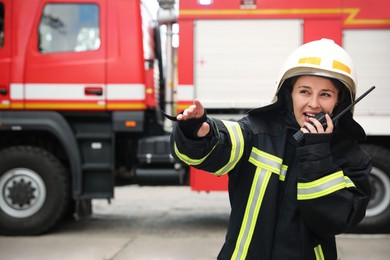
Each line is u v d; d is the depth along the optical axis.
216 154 1.56
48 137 5.47
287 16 5.20
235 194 1.66
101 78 5.11
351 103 1.61
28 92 5.11
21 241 4.93
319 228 1.52
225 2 5.23
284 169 1.62
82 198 5.15
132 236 5.17
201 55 5.26
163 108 5.82
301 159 1.49
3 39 5.13
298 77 1.61
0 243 4.84
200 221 6.07
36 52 5.12
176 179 5.29
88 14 5.15
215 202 7.93
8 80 5.11
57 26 5.14
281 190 1.61
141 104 5.11
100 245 4.74
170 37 5.56
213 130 1.55
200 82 5.27
